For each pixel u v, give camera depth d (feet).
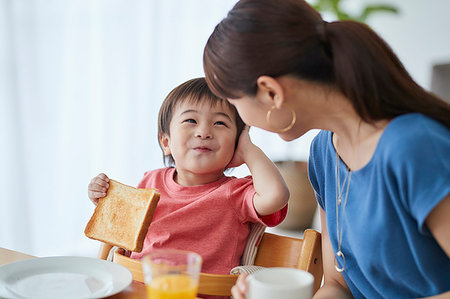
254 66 2.92
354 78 2.85
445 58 14.96
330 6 11.71
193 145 4.42
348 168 3.39
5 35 7.93
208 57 3.16
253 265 4.23
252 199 4.25
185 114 4.44
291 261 4.03
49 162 8.87
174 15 11.05
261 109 3.14
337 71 2.89
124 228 3.85
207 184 4.59
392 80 2.89
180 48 11.28
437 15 14.90
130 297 3.04
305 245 3.85
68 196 9.30
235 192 4.37
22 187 8.36
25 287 3.09
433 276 3.02
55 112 8.88
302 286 2.41
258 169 4.31
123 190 4.00
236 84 3.04
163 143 4.87
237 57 2.94
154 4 10.49
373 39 2.94
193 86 4.53
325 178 3.65
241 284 2.66
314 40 2.90
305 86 2.99
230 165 4.62
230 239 4.33
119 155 10.18
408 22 15.42
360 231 3.16
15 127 8.18
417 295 3.20
